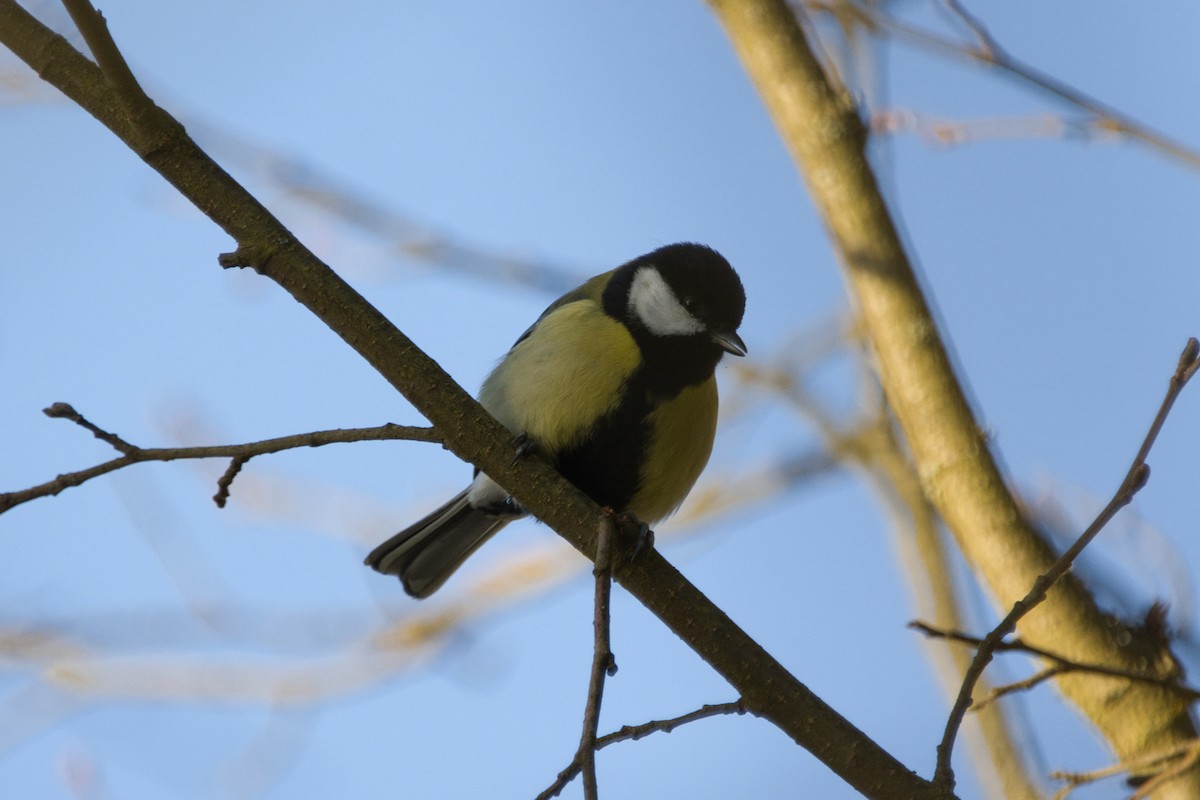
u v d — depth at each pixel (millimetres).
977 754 8688
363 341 6422
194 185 6371
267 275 6391
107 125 6477
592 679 5266
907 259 7938
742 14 8547
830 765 6109
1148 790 6219
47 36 6551
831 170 8062
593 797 4859
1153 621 7180
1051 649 7164
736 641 6320
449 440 6500
